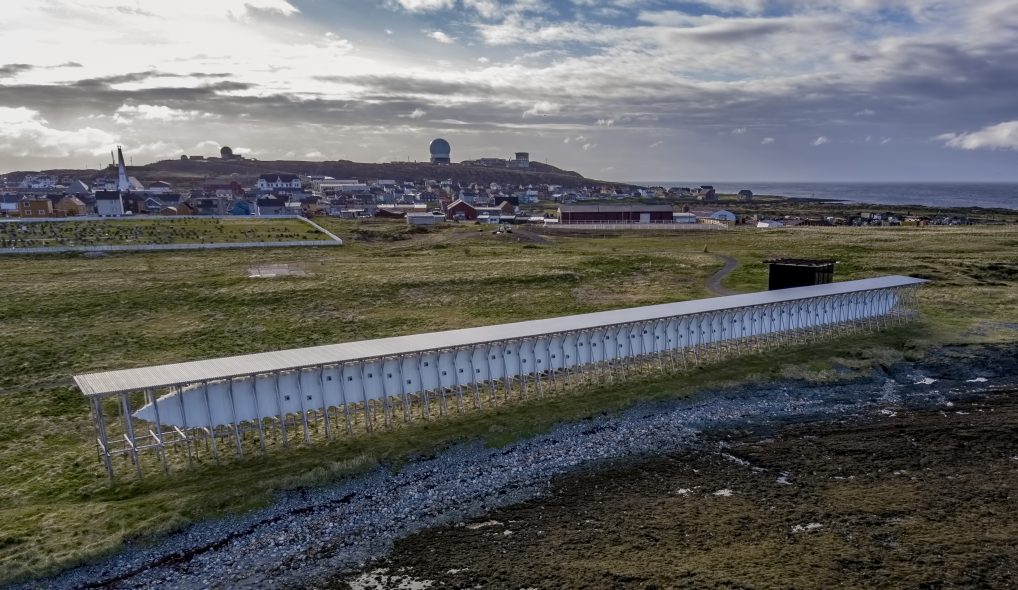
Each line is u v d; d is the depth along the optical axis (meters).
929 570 22.98
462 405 39.09
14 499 28.73
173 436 35.91
